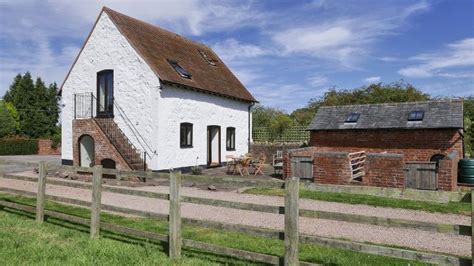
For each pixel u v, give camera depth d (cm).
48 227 688
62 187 1228
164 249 565
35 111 4762
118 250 545
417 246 607
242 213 849
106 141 1549
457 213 841
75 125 1647
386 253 396
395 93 2958
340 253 562
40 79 4959
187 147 1775
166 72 1667
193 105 1820
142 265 488
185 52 2089
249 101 2336
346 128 1802
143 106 1623
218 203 510
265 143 2452
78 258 510
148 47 1755
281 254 549
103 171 652
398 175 1181
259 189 1188
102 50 1742
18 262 496
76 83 1827
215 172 1811
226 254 492
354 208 894
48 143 3569
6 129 3866
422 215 824
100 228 631
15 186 1260
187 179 547
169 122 1653
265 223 754
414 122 1647
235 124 2219
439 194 384
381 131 1722
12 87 4912
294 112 3622
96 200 628
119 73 1694
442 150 1572
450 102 1675
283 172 1528
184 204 962
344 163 1271
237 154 2231
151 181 1441
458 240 644
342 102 3148
